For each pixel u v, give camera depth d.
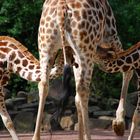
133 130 12.41
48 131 17.67
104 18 11.86
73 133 16.91
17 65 12.54
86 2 11.27
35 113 18.64
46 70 11.40
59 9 11.20
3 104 12.23
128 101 19.53
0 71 12.42
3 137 15.89
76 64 11.26
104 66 12.66
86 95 11.13
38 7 23.05
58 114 12.08
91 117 19.11
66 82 11.38
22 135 16.53
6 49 12.61
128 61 12.52
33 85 22.23
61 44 11.43
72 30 11.13
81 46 11.15
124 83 12.99
